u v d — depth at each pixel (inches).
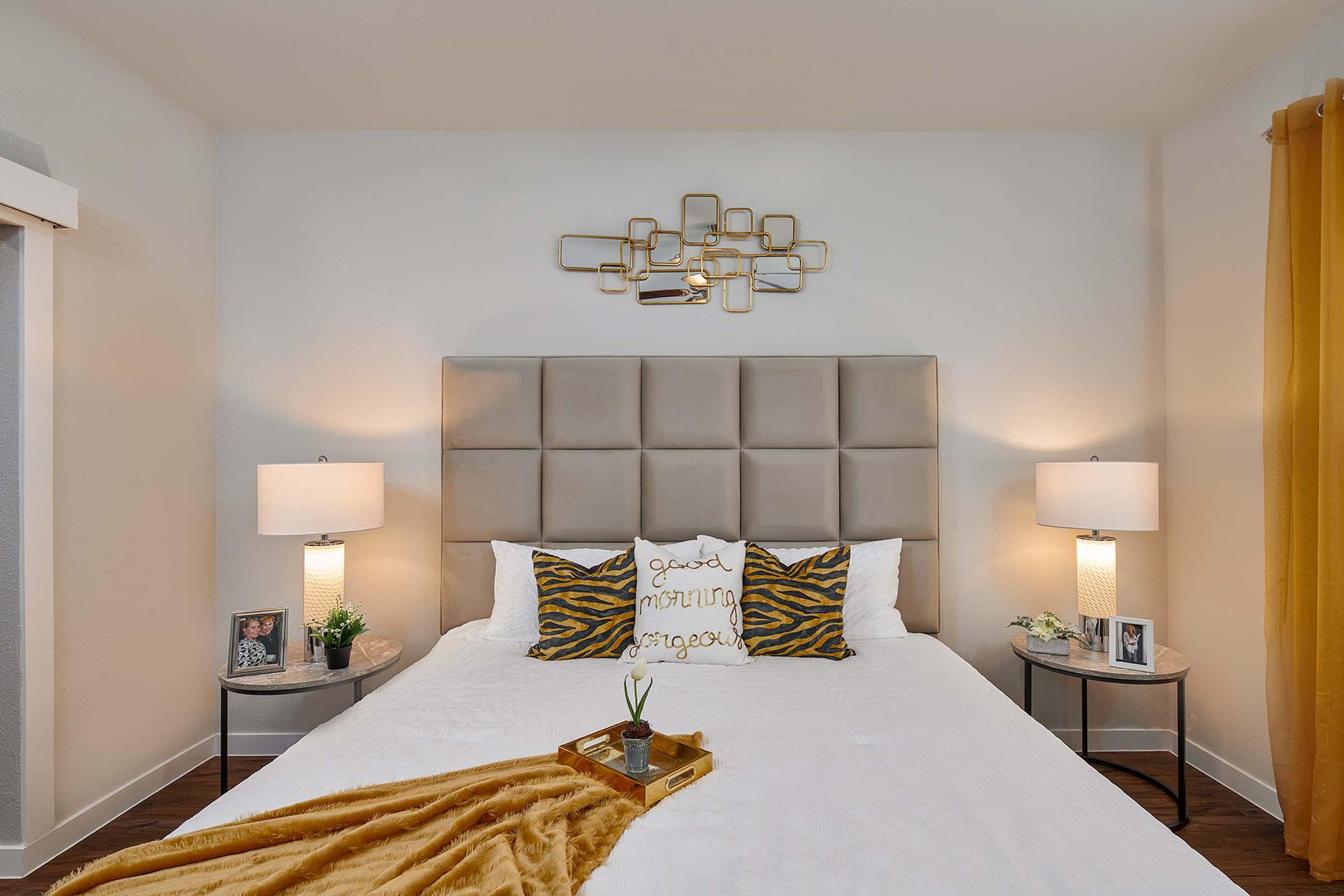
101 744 95.9
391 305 119.7
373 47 95.1
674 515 115.0
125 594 99.9
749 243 120.4
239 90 106.4
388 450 119.5
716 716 73.6
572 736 68.5
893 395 115.0
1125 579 119.3
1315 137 86.3
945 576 119.3
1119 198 119.6
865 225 120.3
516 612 104.6
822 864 46.8
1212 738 109.0
